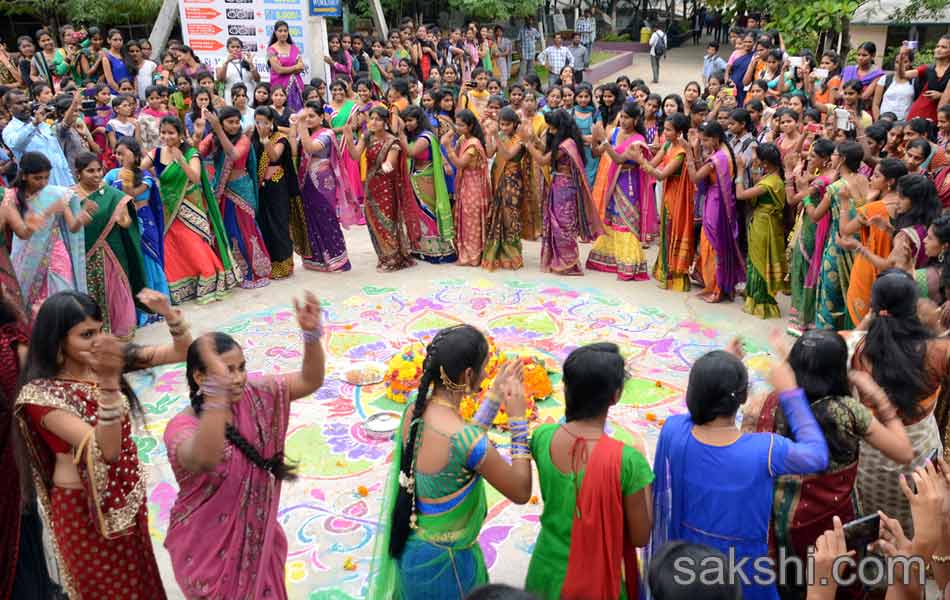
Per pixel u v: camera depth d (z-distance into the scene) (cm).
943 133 706
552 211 797
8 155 804
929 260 488
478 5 1930
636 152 746
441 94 924
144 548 316
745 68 1188
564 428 287
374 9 1623
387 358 629
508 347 643
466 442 285
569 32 2230
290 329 686
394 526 303
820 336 309
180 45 1160
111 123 918
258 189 779
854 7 1370
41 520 365
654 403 552
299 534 425
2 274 482
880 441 300
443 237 838
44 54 1175
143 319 702
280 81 1166
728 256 721
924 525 244
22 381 306
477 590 188
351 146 793
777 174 674
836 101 948
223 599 291
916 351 343
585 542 280
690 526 291
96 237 618
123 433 296
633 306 730
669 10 3247
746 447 280
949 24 1388
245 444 294
